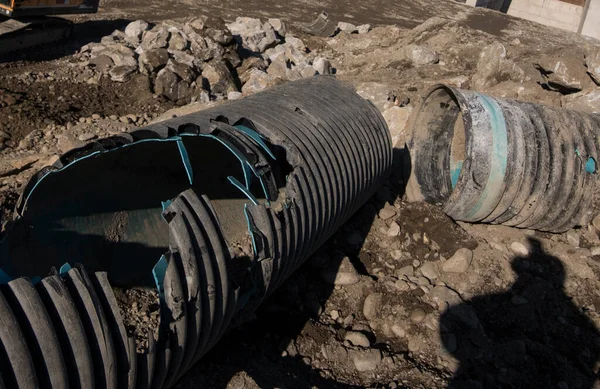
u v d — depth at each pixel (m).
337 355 4.27
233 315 3.56
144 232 4.78
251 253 4.59
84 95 8.16
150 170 4.93
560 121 5.57
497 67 7.91
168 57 8.70
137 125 7.42
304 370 4.14
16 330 2.38
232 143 3.95
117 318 2.75
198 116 4.34
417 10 18.22
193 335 3.13
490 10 19.38
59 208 4.34
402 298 4.77
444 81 8.17
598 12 20.41
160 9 13.77
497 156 5.18
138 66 8.71
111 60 8.86
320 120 4.75
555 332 4.92
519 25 17.97
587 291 5.36
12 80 8.25
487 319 4.90
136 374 2.81
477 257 5.34
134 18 12.75
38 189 4.04
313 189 4.15
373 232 5.55
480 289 5.11
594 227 5.95
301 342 4.32
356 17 16.36
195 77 8.61
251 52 10.49
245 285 3.92
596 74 7.14
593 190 5.54
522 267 5.46
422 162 6.24
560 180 5.36
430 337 4.54
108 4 13.46
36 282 2.68
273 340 4.31
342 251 5.29
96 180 4.55
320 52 11.52
